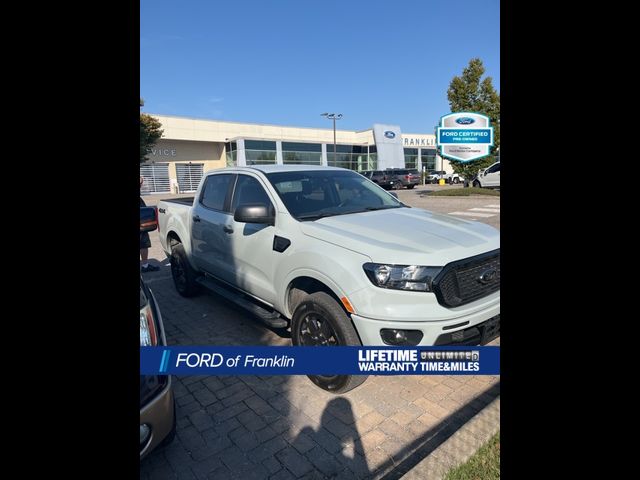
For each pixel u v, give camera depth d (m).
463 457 2.04
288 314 3.10
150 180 34.97
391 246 2.54
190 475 2.11
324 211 3.36
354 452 2.26
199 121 35.91
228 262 3.83
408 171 31.59
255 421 2.56
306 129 42.31
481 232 2.97
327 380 2.79
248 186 3.76
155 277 6.10
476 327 2.53
